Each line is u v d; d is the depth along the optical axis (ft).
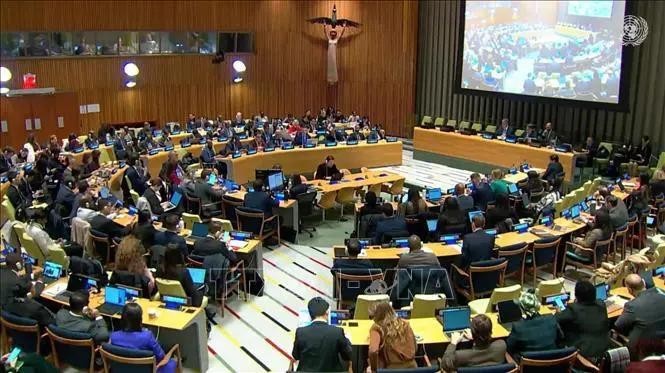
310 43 78.28
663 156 52.60
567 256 33.78
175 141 61.82
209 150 52.70
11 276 24.35
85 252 32.78
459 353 18.78
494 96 64.54
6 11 58.23
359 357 21.65
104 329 21.44
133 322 20.53
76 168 44.42
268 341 27.35
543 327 19.94
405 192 49.44
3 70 57.36
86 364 21.22
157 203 37.68
